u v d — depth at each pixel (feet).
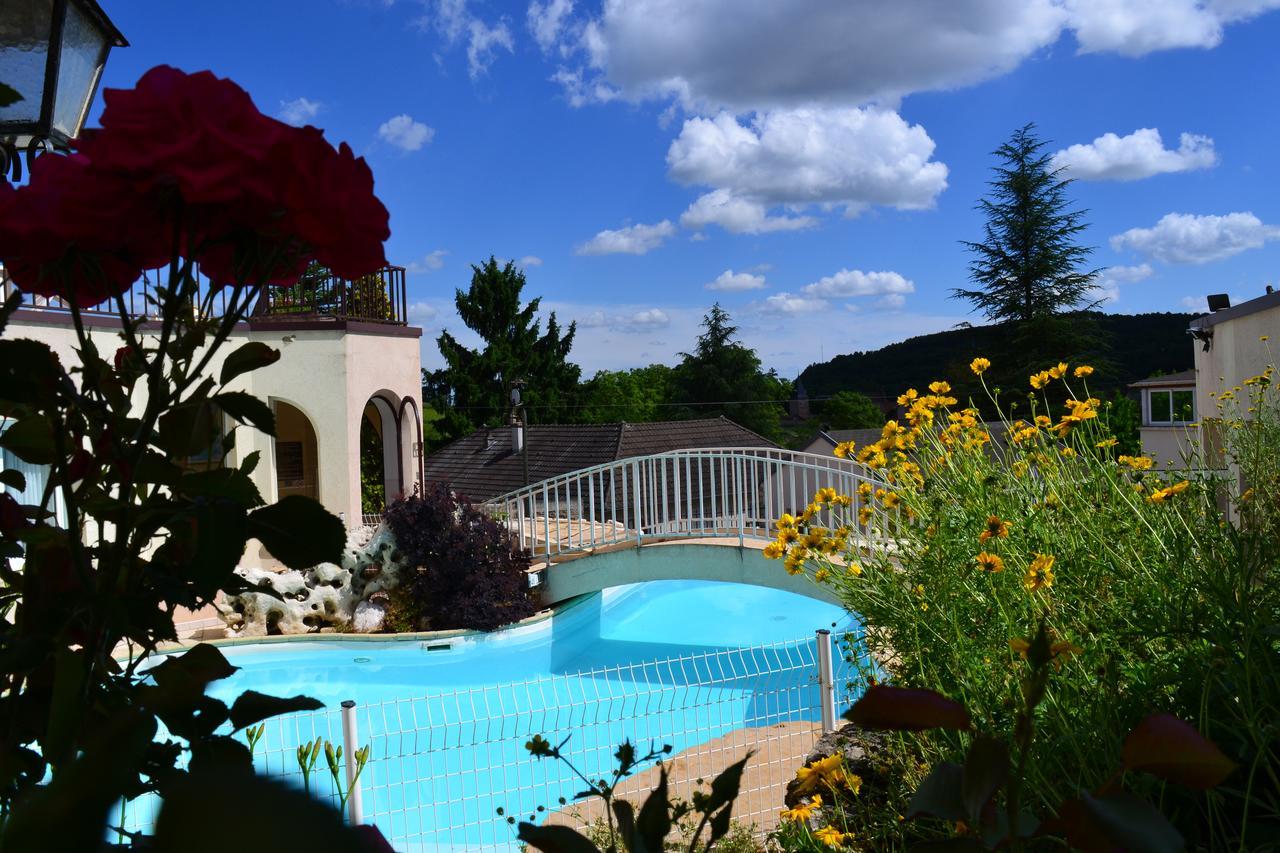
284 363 40.96
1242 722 5.56
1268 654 5.97
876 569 10.94
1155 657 7.20
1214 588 6.38
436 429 142.92
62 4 6.65
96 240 2.76
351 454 41.88
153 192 2.73
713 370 197.36
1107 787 1.66
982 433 12.26
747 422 197.16
